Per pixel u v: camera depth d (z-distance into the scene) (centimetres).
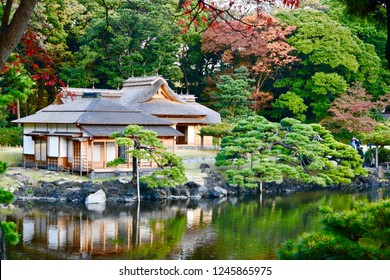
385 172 4031
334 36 5522
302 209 2888
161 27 5381
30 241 2069
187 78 6600
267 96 5803
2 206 2825
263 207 2947
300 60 5706
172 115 4831
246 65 5850
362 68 5744
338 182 3512
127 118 3666
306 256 885
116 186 3161
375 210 922
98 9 5594
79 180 3275
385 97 5309
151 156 3050
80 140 3375
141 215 2675
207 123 5009
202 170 3656
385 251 833
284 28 5769
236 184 3441
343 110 5131
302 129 3612
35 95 5538
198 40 5991
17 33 861
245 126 3634
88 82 5519
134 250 1958
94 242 2073
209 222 2512
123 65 5606
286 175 3631
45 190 3081
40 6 4181
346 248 852
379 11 808
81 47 5362
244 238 2169
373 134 4062
